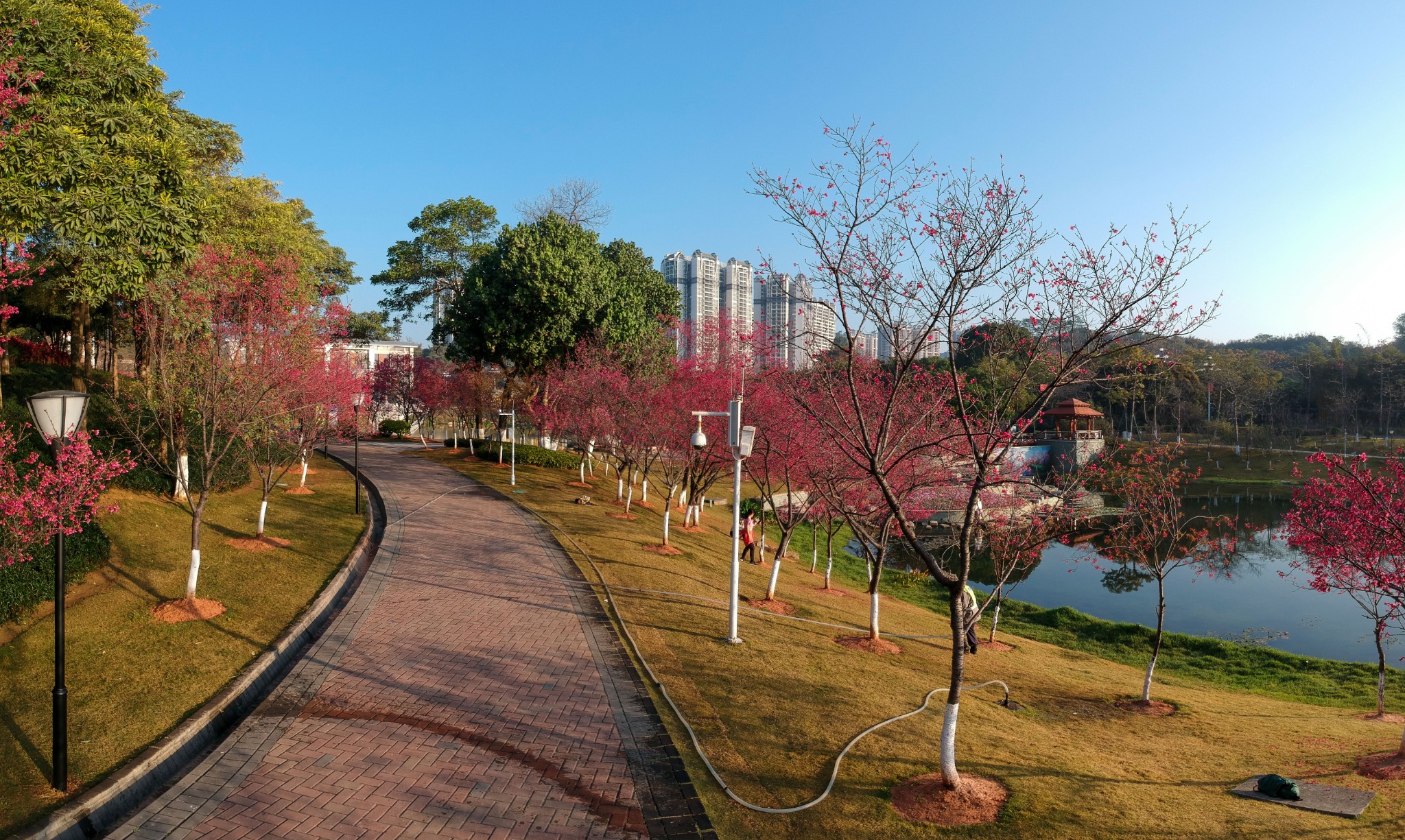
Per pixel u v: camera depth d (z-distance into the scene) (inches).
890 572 1245.7
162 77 645.9
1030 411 351.3
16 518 372.2
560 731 352.5
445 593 579.5
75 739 313.1
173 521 649.6
